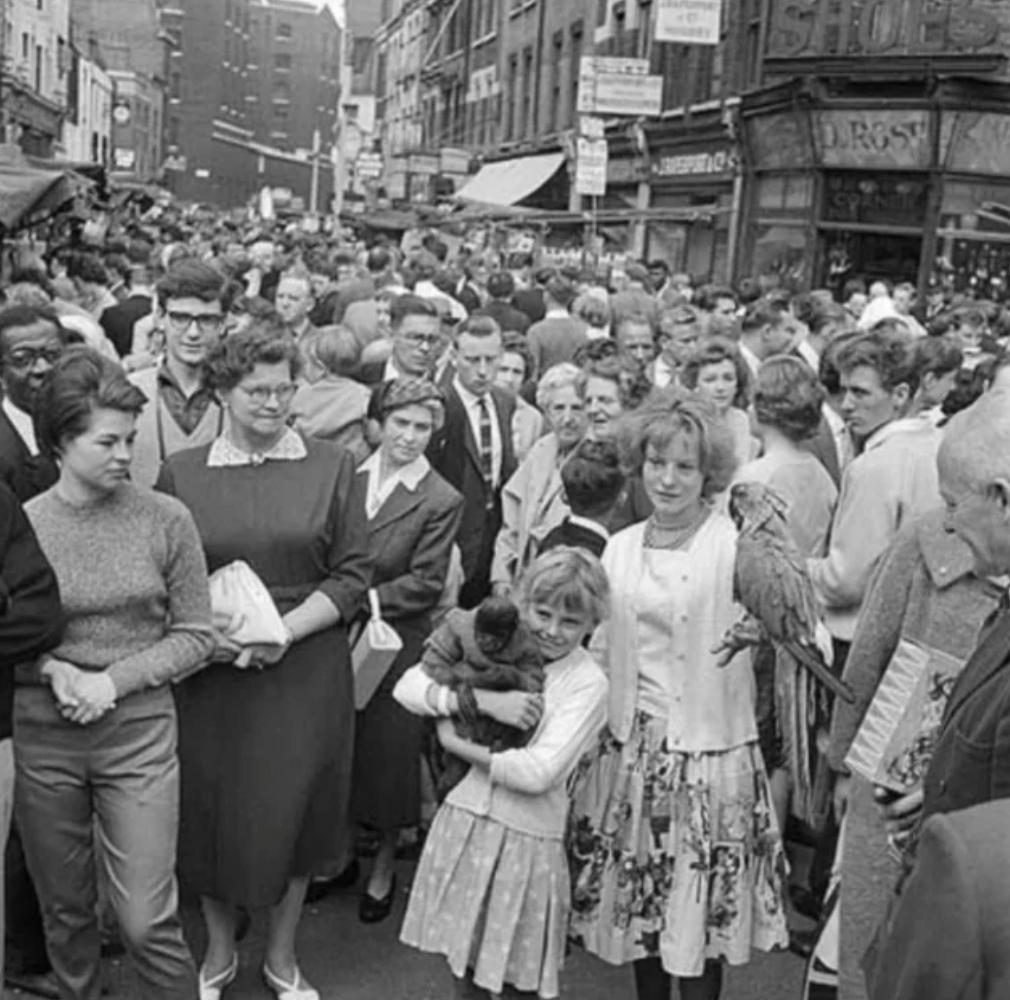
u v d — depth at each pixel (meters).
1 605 3.58
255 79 142.12
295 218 49.72
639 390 5.98
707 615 4.00
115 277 14.56
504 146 39.03
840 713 3.77
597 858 4.08
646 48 28.56
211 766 4.37
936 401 6.14
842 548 4.94
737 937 4.01
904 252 21.30
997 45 19.88
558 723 3.94
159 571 3.99
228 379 4.34
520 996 4.05
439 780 4.30
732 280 24.09
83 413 3.77
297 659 4.41
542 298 13.16
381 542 5.11
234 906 4.53
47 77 48.88
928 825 1.94
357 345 6.38
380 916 5.16
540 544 5.29
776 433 5.39
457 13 47.84
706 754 4.02
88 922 4.13
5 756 3.78
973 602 3.41
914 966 1.85
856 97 20.75
